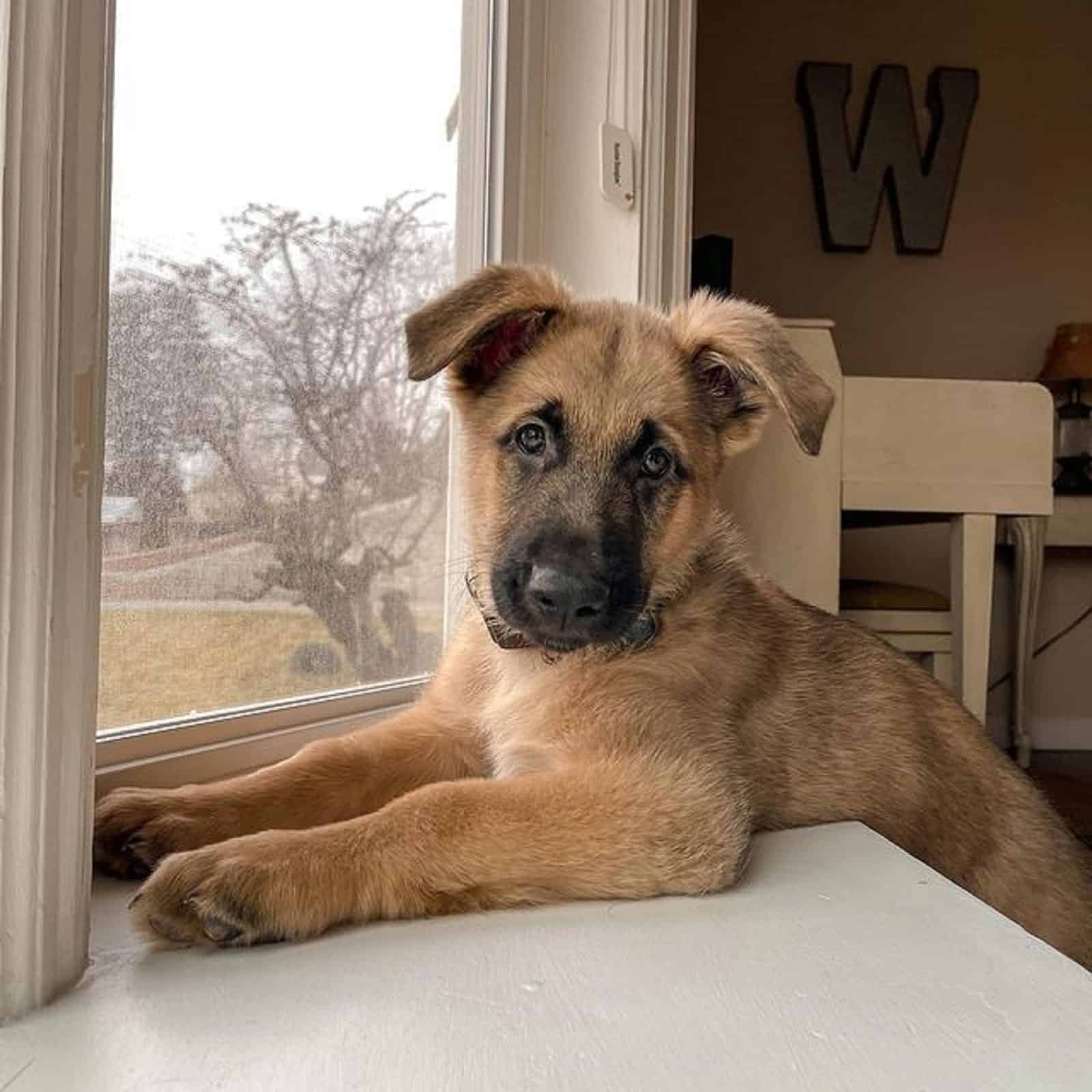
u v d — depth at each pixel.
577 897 0.41
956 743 0.61
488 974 0.34
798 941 0.37
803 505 0.92
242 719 0.54
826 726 0.56
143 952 0.35
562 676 0.50
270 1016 0.30
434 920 0.38
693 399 0.56
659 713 0.47
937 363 1.56
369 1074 0.27
